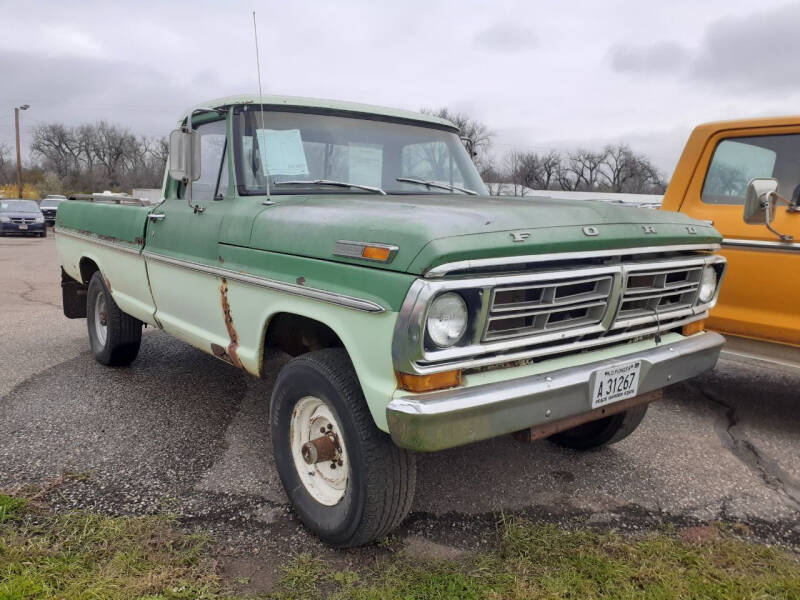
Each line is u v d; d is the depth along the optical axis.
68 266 5.81
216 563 2.62
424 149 4.04
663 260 2.89
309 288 2.63
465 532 2.91
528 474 3.53
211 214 3.46
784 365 4.16
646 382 2.83
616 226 2.67
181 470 3.47
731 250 4.29
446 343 2.24
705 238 3.08
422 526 2.95
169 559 2.59
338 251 2.51
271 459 3.64
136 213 4.34
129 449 3.73
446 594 2.41
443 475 3.48
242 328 3.22
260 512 3.05
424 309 2.14
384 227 2.38
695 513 3.17
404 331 2.17
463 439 2.25
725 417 4.55
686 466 3.71
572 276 2.47
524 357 2.44
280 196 3.30
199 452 3.71
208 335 3.61
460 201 3.11
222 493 3.22
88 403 4.48
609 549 2.76
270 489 3.28
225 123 3.58
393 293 2.23
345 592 2.42
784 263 4.05
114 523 2.84
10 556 2.54
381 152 3.83
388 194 3.65
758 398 4.98
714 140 4.60
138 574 2.48
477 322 2.28
